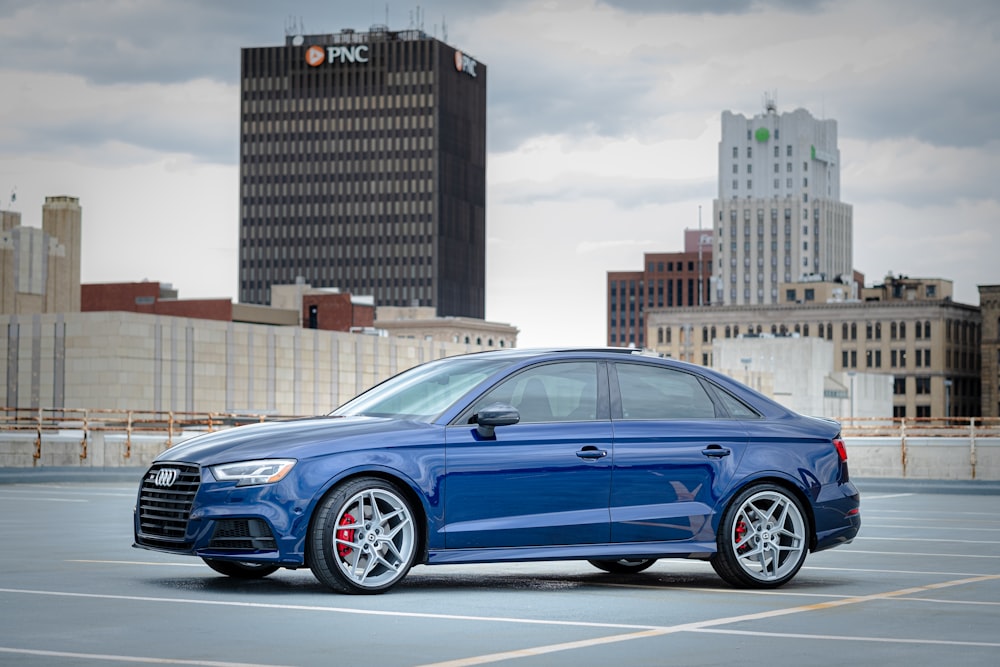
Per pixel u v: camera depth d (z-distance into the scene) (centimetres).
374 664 744
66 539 1544
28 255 8756
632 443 1102
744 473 1127
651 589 1107
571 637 842
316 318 11819
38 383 5997
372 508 1041
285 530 1009
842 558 1377
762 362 16125
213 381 6259
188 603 978
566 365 1118
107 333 5881
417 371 1157
